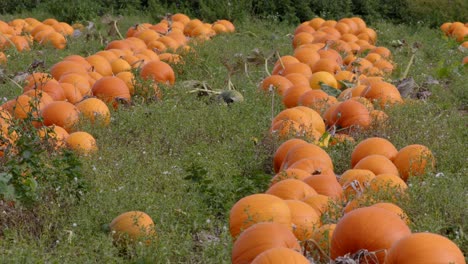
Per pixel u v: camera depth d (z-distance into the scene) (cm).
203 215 478
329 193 493
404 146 612
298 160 540
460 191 484
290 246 403
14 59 944
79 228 447
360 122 639
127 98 722
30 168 487
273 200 448
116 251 429
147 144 604
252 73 894
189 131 633
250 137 618
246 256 401
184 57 898
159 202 479
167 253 420
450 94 806
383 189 485
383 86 720
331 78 791
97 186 493
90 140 574
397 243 389
